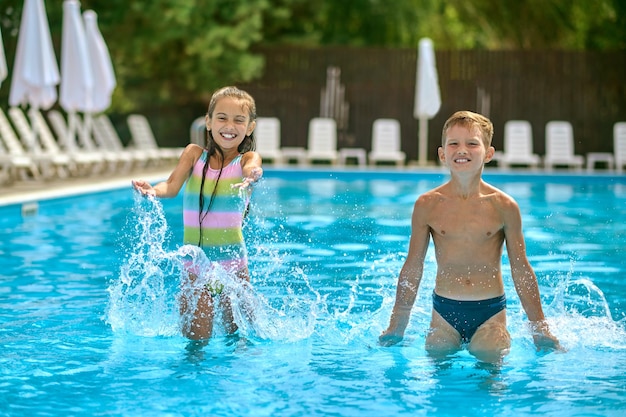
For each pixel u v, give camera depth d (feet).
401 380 11.74
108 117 67.92
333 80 63.31
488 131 13.38
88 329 14.60
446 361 12.64
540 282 18.71
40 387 11.40
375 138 59.41
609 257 21.98
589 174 49.34
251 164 14.14
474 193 13.30
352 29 73.36
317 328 14.66
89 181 44.09
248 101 14.56
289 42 70.03
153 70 66.54
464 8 75.46
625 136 56.08
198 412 10.40
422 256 13.65
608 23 69.36
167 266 20.38
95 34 48.98
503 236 13.44
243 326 14.51
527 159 55.16
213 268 14.20
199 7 63.41
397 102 62.80
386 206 34.58
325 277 18.79
